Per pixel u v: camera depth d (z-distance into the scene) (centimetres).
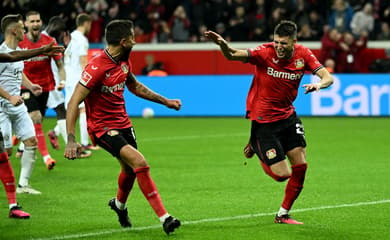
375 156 2933
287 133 1712
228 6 5209
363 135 3638
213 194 2145
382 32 4991
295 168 1700
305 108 4569
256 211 1895
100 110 1603
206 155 2995
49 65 2622
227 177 2455
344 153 3027
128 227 1708
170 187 2266
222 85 4662
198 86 4697
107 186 2292
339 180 2378
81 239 1587
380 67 4675
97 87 1579
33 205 1984
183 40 5228
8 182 1802
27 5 5328
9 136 2128
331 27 5072
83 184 2330
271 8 5203
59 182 2366
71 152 1540
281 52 1642
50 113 4806
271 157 1689
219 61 4888
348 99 4503
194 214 1859
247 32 5072
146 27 5275
